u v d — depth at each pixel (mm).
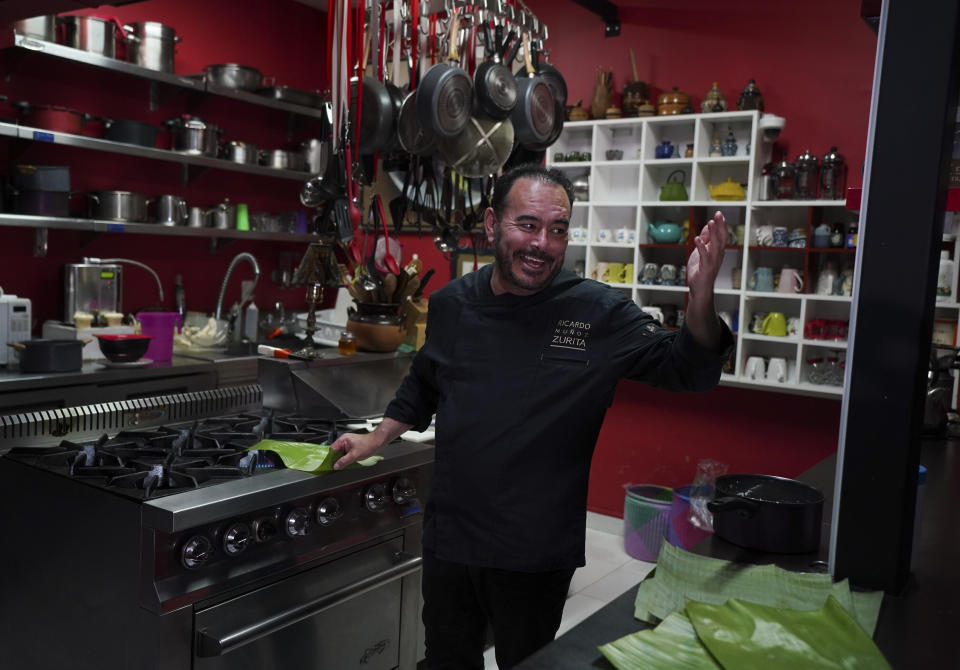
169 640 1823
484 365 1679
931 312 1170
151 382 3297
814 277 3984
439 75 2371
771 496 1479
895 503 1182
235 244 4781
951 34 1080
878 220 1149
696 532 3855
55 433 2529
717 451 4328
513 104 2600
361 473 2258
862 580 1222
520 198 1558
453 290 1805
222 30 4574
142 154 3781
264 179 4918
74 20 3549
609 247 4551
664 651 975
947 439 2525
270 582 2062
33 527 2062
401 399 1994
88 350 3371
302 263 2916
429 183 2908
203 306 4641
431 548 1731
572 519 1631
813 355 3994
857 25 3881
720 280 4289
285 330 4457
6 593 2146
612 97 4430
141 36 3844
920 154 1109
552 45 4742
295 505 2111
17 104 3467
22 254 3822
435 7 2592
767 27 4109
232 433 2373
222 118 4648
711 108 4074
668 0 4371
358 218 2541
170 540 1833
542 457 1613
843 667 943
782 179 3936
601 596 3652
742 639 985
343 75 2365
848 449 1213
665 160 4148
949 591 1232
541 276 1587
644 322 1612
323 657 2223
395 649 2479
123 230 3746
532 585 1642
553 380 1617
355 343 3023
